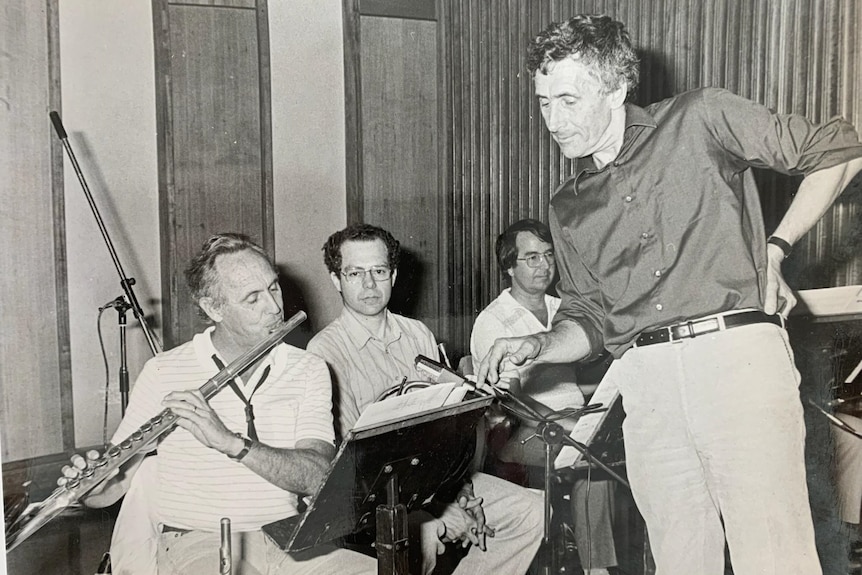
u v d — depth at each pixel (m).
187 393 1.52
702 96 1.67
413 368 2.02
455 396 1.36
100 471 1.51
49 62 2.07
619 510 1.92
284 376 1.68
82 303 2.15
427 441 1.26
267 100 2.29
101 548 1.88
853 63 1.84
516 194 2.40
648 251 1.73
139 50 2.18
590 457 1.85
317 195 2.38
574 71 1.72
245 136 2.29
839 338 1.86
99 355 2.17
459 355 2.37
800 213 1.61
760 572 1.64
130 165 2.18
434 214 2.51
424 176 2.51
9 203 2.02
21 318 2.06
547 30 1.75
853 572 1.85
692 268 1.68
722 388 1.66
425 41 2.48
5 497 1.99
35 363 2.07
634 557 1.92
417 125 2.48
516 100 2.38
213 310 1.70
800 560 1.63
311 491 1.56
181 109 2.21
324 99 2.38
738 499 1.67
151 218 2.21
